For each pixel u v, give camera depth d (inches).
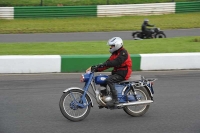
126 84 394.3
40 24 1397.6
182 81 583.8
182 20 1476.4
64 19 1476.4
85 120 390.6
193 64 684.1
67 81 577.9
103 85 389.7
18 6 1589.6
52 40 1112.2
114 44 379.6
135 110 411.5
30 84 557.6
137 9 1555.1
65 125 373.7
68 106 427.8
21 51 783.7
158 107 443.8
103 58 661.3
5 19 1457.9
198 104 459.2
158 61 673.6
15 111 423.2
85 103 383.2
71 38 1155.3
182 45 850.8
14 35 1224.2
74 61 653.3
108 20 1481.3
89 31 1311.5
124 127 369.4
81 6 1504.7
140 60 667.4
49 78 599.2
